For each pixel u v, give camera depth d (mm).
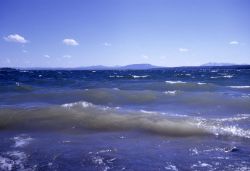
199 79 35781
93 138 7668
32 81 30984
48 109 10922
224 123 9164
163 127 8633
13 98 16172
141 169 5301
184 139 7559
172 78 39875
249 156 6059
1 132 8312
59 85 26344
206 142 7254
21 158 5941
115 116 9953
